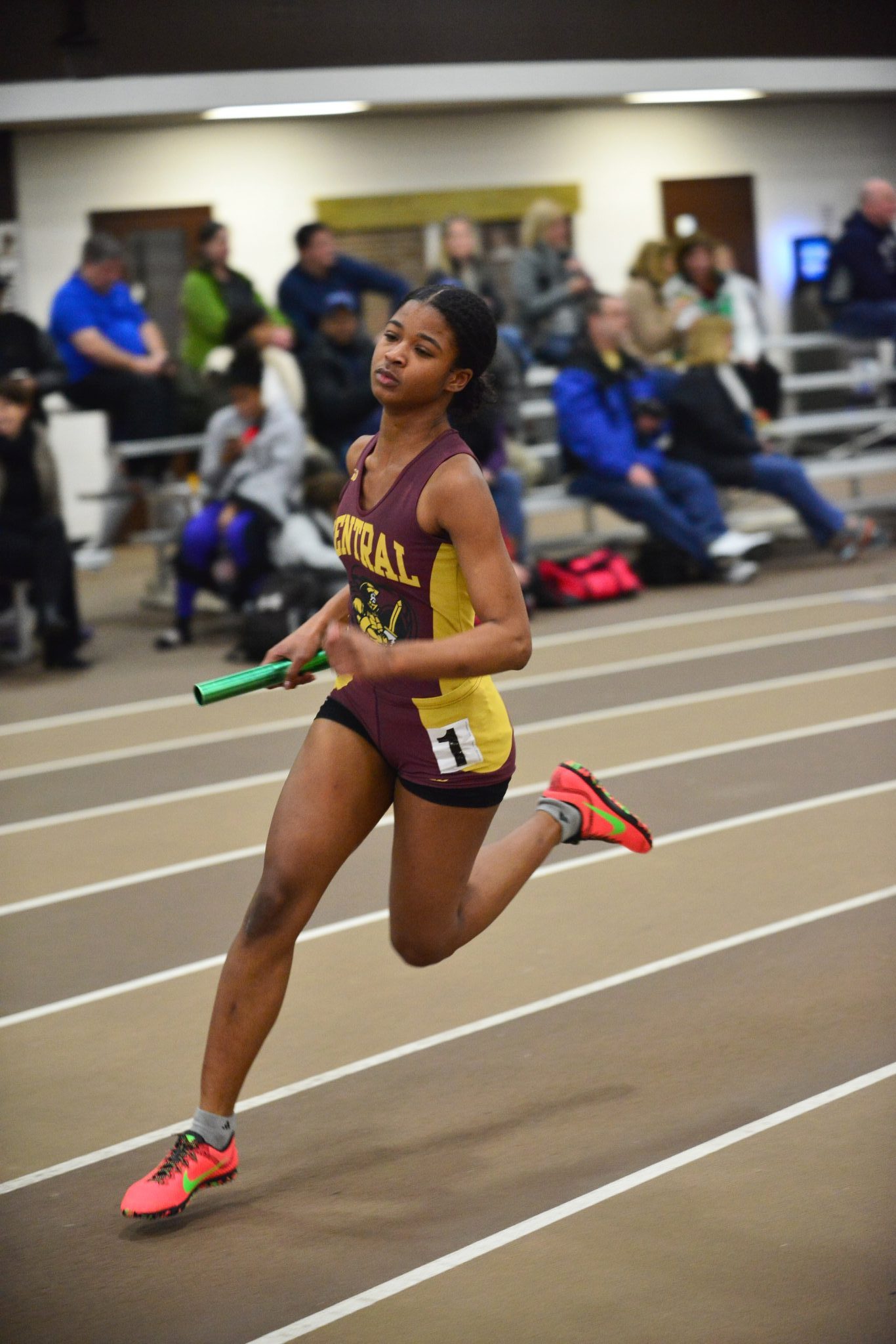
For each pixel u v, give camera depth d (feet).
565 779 18.58
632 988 21.34
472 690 15.96
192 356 54.34
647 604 52.01
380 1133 17.54
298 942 23.70
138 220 69.15
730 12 69.72
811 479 62.28
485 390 15.78
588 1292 14.08
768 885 25.21
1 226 66.59
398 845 16.33
